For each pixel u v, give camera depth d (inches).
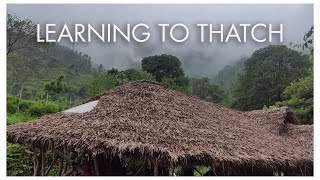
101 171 402.6
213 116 485.7
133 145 326.0
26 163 631.2
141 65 1654.8
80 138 349.7
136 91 439.8
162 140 346.6
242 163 361.7
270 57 1792.6
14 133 408.5
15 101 1210.6
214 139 391.5
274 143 487.5
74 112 448.1
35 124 424.8
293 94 1130.0
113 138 341.7
